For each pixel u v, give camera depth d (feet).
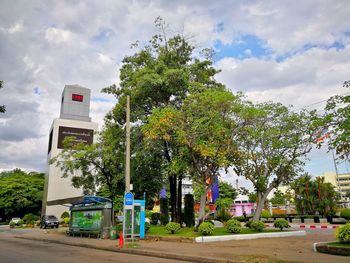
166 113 64.80
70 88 189.57
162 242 57.16
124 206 57.67
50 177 168.86
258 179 70.90
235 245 49.26
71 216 82.89
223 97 63.21
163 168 84.53
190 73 83.46
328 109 41.32
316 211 140.36
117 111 82.58
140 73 79.36
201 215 66.74
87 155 85.20
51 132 185.88
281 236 63.05
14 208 184.24
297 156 69.15
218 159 64.90
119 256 42.32
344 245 38.50
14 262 36.19
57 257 40.98
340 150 39.50
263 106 69.72
